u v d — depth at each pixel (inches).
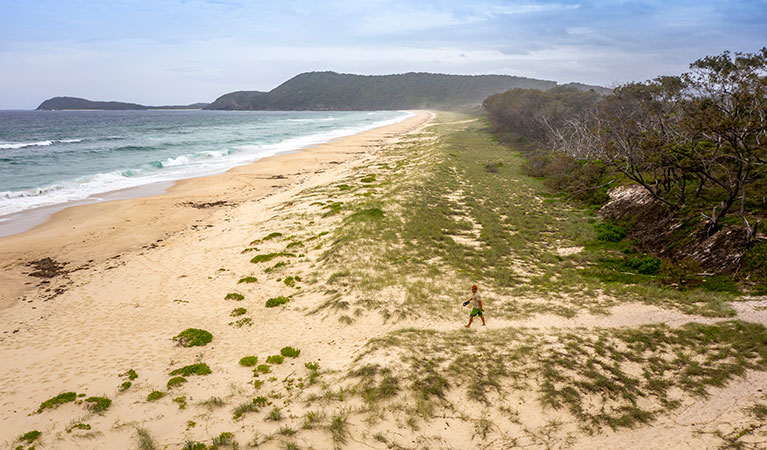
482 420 364.5
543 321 533.3
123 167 1785.2
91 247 884.6
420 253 774.5
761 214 703.7
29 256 830.5
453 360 446.9
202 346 511.2
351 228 885.8
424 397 390.0
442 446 339.0
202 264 781.9
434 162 1694.1
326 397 401.4
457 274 687.7
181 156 2073.1
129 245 900.6
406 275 680.4
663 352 445.1
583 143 1633.9
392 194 1181.1
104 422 373.1
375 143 2864.2
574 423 356.8
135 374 447.5
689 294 579.8
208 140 3036.4
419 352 461.4
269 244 861.8
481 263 733.9
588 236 887.1
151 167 1804.9
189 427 366.6
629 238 863.7
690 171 821.2
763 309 510.9
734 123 657.6
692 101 869.2
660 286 627.2
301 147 2645.2
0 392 420.8
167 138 3201.3
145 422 372.8
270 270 737.6
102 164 1854.1
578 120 1897.1
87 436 354.3
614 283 647.8
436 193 1214.3
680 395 379.9
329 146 2701.8
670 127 1090.7
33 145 2581.2
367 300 593.6
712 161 764.6
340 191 1299.2
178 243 908.0
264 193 1381.6
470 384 405.4
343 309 575.2
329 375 441.7
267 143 2866.6
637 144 1101.7
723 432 331.9
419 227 897.5
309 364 466.9
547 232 922.7
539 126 2283.5
